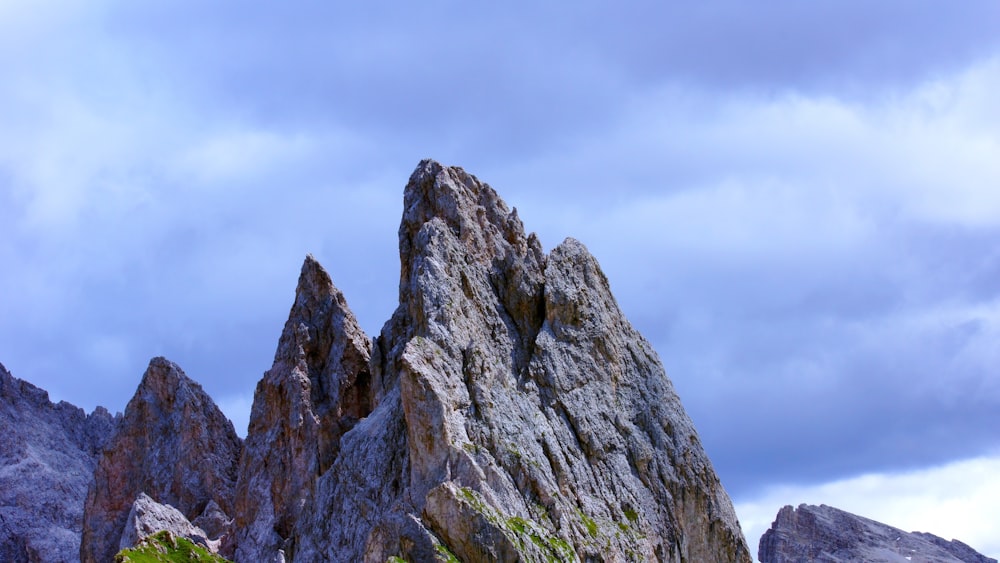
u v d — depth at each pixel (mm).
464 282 164125
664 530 159750
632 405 166375
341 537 154625
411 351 150125
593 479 157250
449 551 137375
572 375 163250
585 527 148625
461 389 151500
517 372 162625
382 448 157375
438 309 158000
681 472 163750
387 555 139375
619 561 148500
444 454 144750
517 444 150125
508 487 144125
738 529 165875
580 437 159375
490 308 165375
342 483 158250
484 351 156375
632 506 157500
